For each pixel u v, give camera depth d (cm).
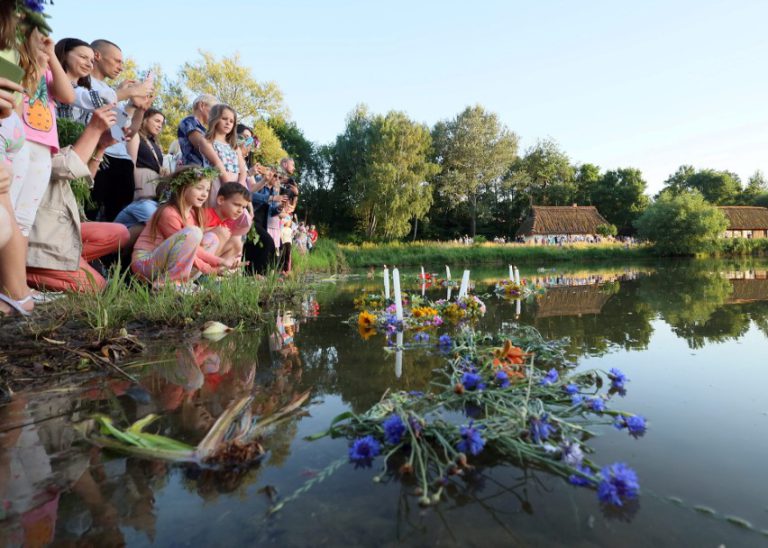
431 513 76
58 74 260
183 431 114
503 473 91
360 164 4175
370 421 116
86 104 352
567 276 900
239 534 70
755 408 128
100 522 74
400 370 173
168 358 196
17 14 184
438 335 251
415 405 129
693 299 416
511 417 111
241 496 83
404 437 103
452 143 4659
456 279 839
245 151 570
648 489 84
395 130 3797
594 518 75
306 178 4488
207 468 94
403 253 2252
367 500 81
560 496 82
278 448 104
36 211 256
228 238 437
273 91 3091
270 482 88
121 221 392
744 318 294
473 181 4612
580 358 189
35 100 248
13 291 234
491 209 4978
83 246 326
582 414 125
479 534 70
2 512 78
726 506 78
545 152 5388
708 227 2533
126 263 379
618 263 1758
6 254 228
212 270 375
